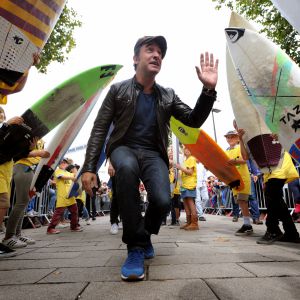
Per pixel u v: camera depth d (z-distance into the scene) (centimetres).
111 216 513
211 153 467
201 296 145
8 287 171
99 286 168
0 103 187
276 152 345
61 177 559
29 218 677
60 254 292
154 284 168
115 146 224
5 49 175
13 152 292
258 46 286
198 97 221
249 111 362
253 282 167
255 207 641
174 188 682
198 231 508
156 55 224
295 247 305
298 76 259
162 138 227
